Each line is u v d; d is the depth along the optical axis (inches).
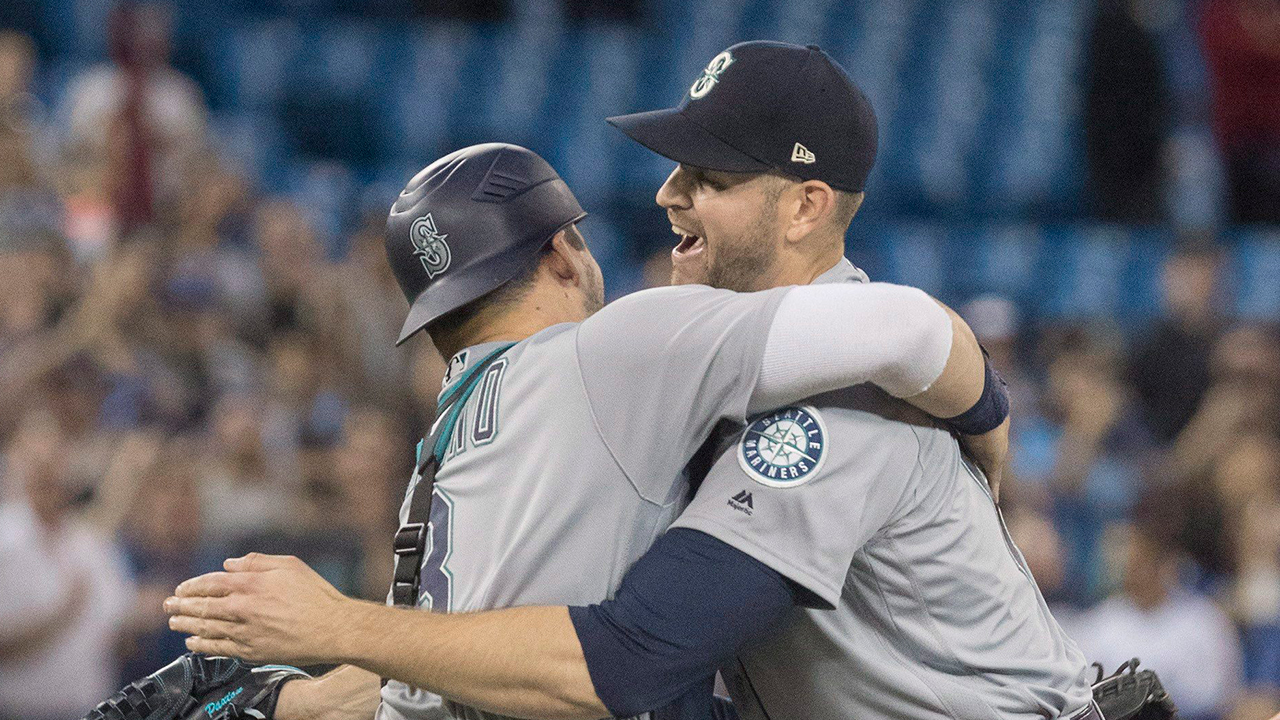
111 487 665.6
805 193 281.4
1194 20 1393.9
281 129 1259.8
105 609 636.1
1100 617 769.6
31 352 716.0
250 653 253.1
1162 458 923.4
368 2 1382.9
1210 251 1048.8
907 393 255.8
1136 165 1258.6
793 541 250.8
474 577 257.4
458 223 275.7
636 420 255.3
